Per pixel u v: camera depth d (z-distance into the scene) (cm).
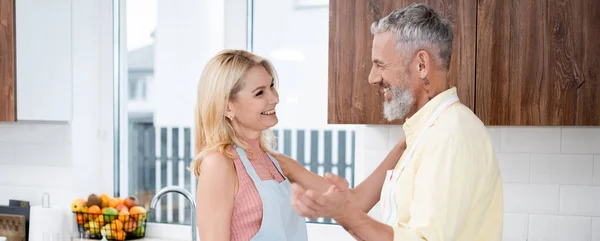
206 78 151
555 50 175
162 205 266
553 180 209
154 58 264
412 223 119
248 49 248
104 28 266
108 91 269
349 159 239
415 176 124
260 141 166
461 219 117
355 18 188
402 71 131
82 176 264
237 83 148
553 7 175
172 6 259
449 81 183
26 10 237
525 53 177
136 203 261
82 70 263
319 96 240
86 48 264
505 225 214
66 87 254
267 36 246
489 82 180
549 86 176
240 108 150
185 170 263
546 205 210
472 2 180
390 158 169
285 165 173
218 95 148
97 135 271
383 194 144
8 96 234
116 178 273
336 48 190
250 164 152
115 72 269
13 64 233
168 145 265
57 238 231
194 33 257
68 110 255
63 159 261
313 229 240
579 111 174
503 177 213
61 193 262
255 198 149
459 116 125
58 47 250
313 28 239
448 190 116
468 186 118
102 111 271
